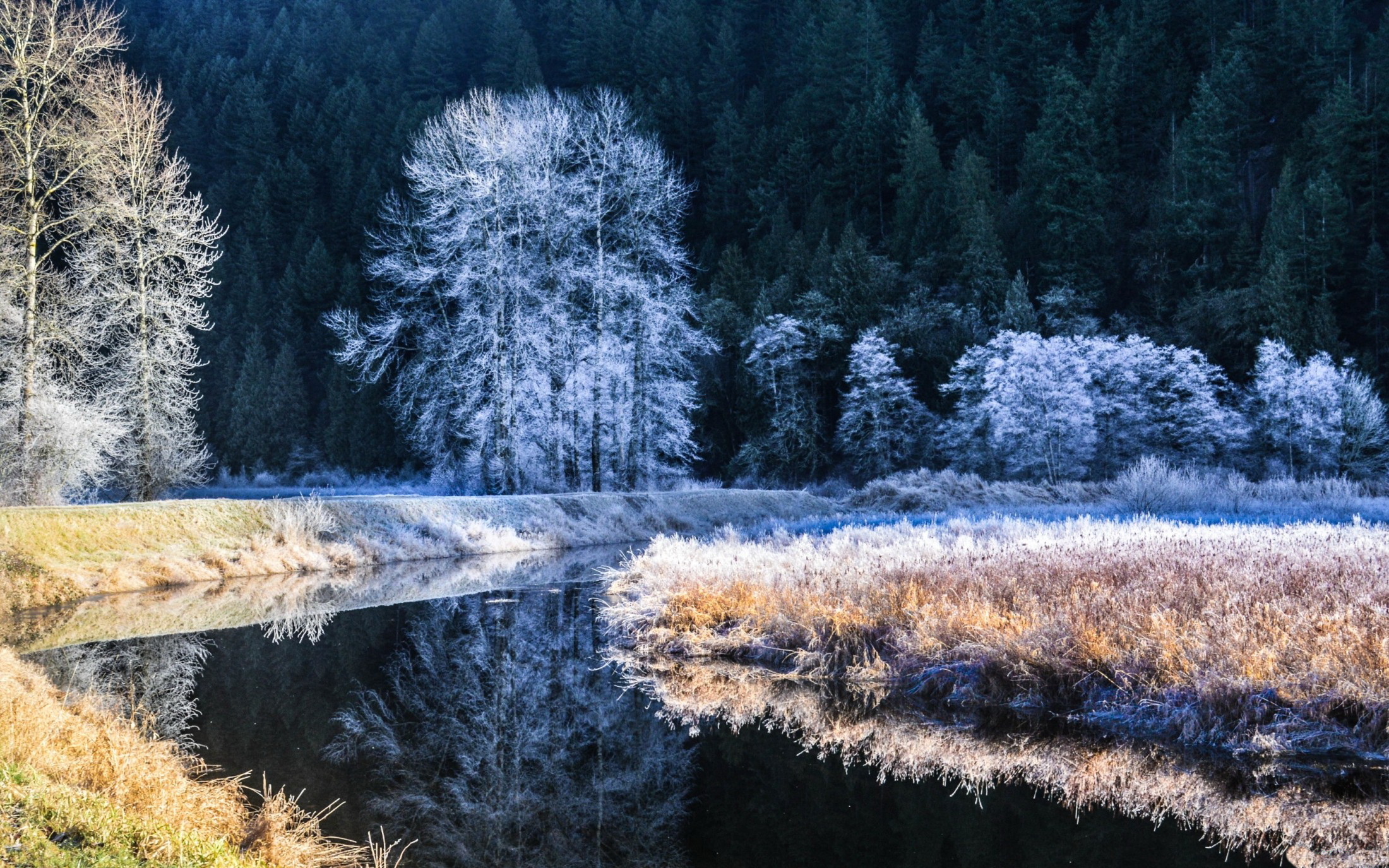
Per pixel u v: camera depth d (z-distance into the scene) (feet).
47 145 73.51
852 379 184.55
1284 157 226.99
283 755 28.78
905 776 26.43
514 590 63.00
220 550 68.28
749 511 113.91
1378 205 200.95
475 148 109.70
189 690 36.45
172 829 18.71
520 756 29.01
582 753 29.22
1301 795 23.85
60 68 73.82
